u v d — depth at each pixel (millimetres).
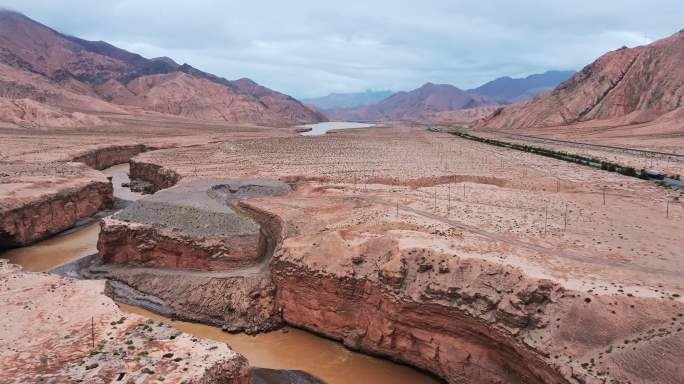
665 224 54219
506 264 39000
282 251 49594
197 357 31984
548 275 37125
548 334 33344
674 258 42188
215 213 61625
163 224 60125
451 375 38500
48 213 74812
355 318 45000
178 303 52062
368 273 44000
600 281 36438
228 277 52656
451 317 38625
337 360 43469
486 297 37188
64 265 62969
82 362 30984
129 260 60844
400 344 41938
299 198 71938
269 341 46594
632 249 44750
